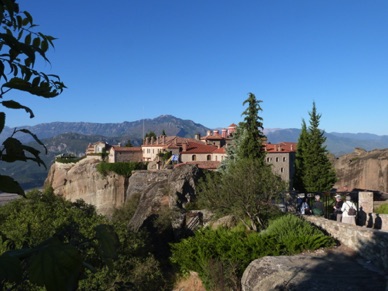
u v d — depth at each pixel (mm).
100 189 74812
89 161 84438
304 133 44500
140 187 63500
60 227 2287
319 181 42875
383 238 14125
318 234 17875
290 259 15898
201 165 71812
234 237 21047
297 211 25297
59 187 84750
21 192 1885
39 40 2264
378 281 12695
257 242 18766
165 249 32188
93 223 25062
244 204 22750
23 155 1929
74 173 82000
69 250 1609
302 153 44625
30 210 27562
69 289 1579
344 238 17578
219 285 18781
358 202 22656
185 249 22797
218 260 20188
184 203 36188
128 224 39625
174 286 23391
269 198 23016
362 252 15656
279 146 78625
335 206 22688
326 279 13055
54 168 90188
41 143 2039
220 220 25781
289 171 77750
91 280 9789
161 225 33656
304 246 17234
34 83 2082
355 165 58719
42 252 1581
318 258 15781
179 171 39656
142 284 22109
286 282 13219
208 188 25875
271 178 23047
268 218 23062
